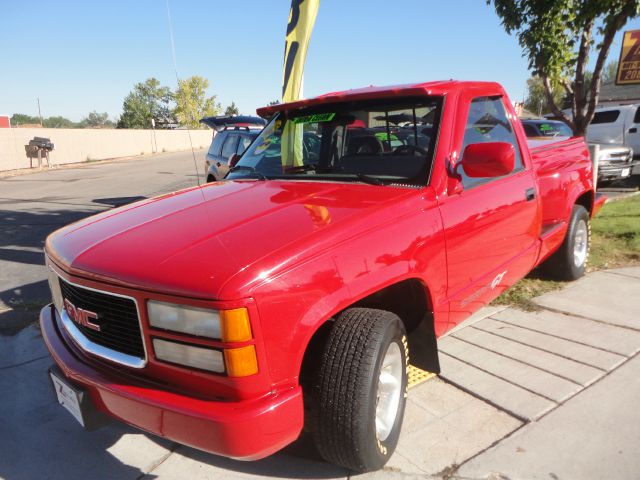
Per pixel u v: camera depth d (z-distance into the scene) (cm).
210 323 196
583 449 266
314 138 345
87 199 1411
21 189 1780
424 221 270
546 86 711
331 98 343
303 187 302
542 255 437
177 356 207
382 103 323
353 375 223
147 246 233
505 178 355
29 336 454
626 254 609
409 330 308
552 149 484
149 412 211
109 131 3738
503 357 370
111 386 222
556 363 357
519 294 490
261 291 197
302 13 478
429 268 271
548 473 250
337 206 258
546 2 638
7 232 930
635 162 1141
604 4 584
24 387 368
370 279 233
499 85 376
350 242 230
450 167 297
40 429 316
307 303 210
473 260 314
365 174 311
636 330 404
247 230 233
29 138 2936
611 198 1006
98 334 238
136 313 217
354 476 256
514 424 290
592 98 686
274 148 365
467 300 321
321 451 239
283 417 203
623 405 303
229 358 195
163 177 2050
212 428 197
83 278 233
